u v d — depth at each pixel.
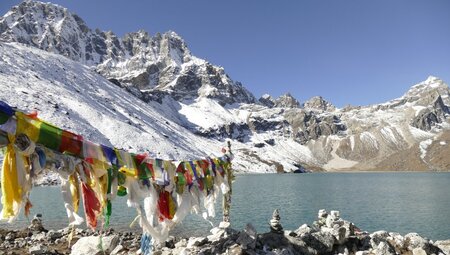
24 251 16.20
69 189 8.41
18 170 6.96
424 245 16.78
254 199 64.31
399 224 38.97
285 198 66.56
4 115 6.84
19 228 29.33
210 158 14.99
